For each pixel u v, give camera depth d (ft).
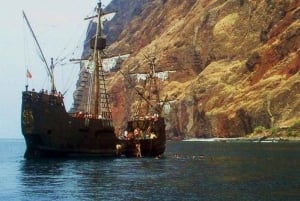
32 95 303.48
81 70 401.29
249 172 225.15
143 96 481.87
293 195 152.35
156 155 363.15
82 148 317.63
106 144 330.13
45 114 303.07
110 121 331.57
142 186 175.52
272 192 158.71
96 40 383.04
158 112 417.28
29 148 311.88
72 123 311.47
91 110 392.27
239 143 620.08
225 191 161.79
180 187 172.55
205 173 223.51
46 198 149.28
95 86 375.25
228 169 242.37
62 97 309.22
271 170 233.14
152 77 495.41
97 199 146.41
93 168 249.55
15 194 157.79
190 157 344.49
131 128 381.19
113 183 185.47
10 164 280.51
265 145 532.32
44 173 224.53
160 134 366.43
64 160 300.81
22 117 307.37
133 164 277.03
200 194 155.22
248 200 143.43
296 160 296.10
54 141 305.94
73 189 168.45
